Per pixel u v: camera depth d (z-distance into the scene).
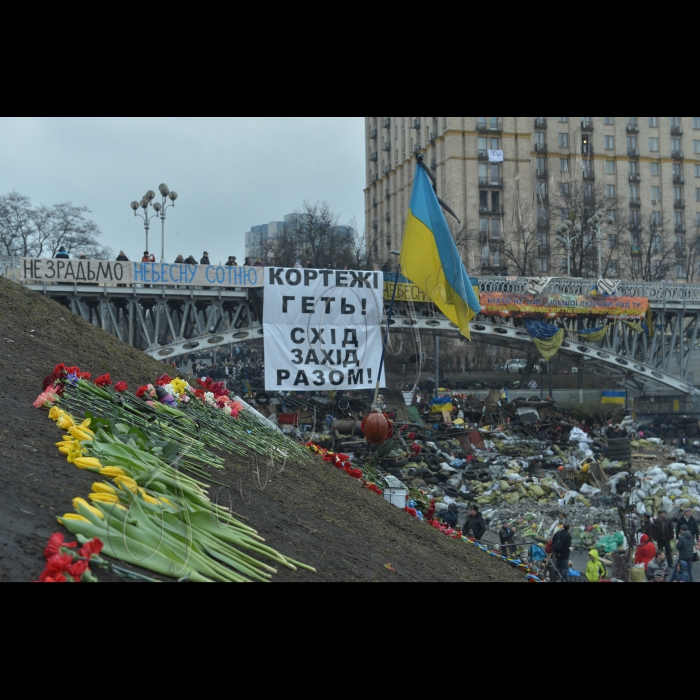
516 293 41.69
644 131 78.50
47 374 7.63
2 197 53.19
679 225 80.44
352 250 61.38
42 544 3.72
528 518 24.92
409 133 78.56
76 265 30.11
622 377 51.09
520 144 67.88
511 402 42.97
